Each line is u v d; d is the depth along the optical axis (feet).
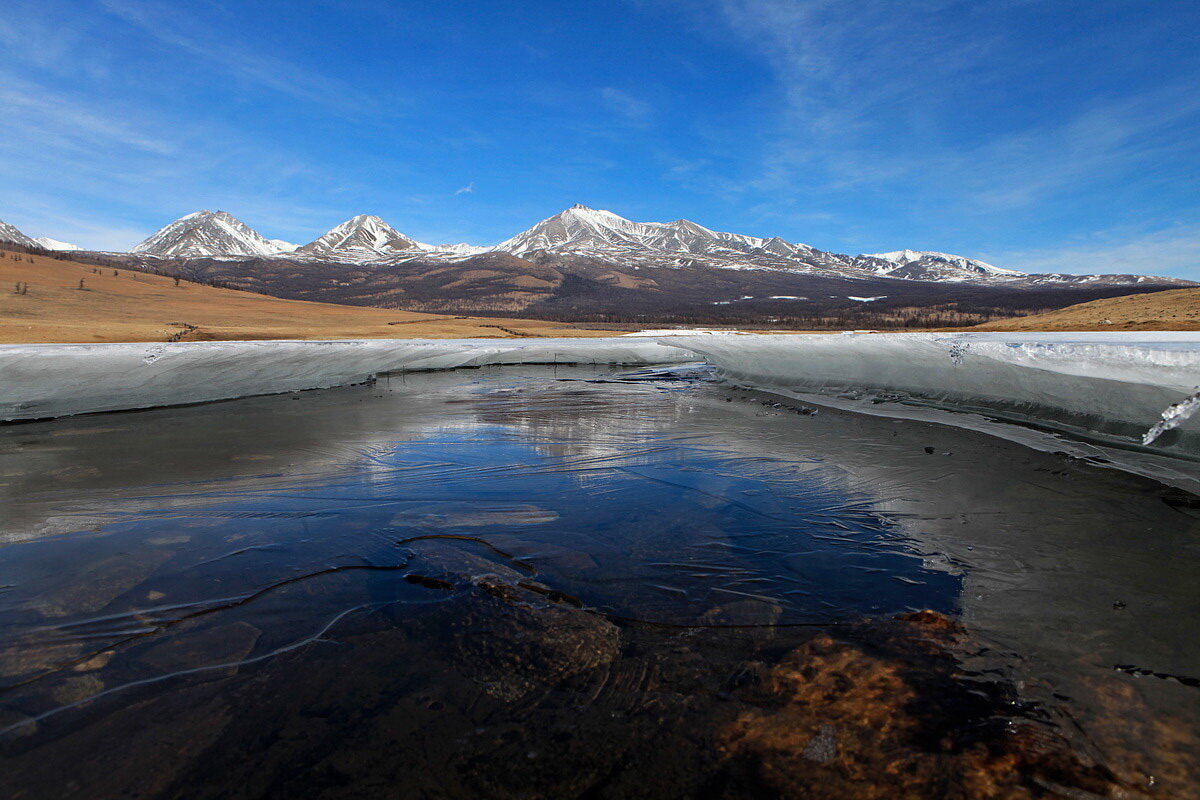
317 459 19.51
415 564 10.93
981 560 10.99
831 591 9.87
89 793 5.70
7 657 7.93
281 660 7.93
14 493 15.60
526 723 6.75
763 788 5.75
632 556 11.36
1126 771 5.75
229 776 5.93
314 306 260.21
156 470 18.04
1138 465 16.81
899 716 6.68
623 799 5.65
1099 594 9.48
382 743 6.41
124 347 46.83
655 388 41.63
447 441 22.49
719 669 7.72
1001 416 24.22
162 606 9.37
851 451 19.98
